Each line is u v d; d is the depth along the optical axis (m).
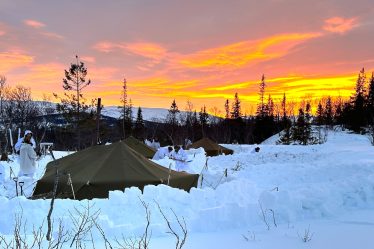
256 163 23.22
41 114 52.69
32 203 6.54
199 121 71.69
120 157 9.77
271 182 13.20
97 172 9.30
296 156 25.66
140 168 9.68
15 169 13.73
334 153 25.00
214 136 60.31
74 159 10.02
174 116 66.56
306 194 7.82
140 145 19.61
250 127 68.88
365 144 41.34
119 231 5.86
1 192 10.18
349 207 7.86
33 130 40.56
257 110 81.12
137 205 6.83
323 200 7.54
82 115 45.78
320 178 13.34
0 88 54.53
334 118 89.56
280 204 7.04
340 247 5.16
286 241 5.48
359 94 66.00
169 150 16.36
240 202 7.43
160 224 6.05
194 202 7.19
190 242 5.50
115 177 9.17
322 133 62.91
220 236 5.84
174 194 7.22
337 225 6.42
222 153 27.86
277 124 76.31
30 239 5.33
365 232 5.92
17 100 52.50
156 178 9.46
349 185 8.70
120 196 6.91
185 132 50.09
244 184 8.03
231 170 16.83
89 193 8.92
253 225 6.52
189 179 10.40
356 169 13.69
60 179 9.23
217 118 79.06
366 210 7.62
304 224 6.50
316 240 5.50
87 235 5.66
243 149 35.12
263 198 7.07
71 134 45.12
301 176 13.74
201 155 19.56
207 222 6.32
